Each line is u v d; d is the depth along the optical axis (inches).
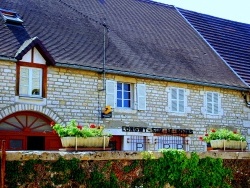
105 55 606.5
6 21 571.2
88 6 740.7
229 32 903.1
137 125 602.5
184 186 343.0
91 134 315.3
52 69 542.0
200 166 352.8
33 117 531.2
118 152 307.1
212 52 795.4
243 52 845.2
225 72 742.5
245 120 727.7
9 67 511.8
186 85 660.7
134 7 833.5
